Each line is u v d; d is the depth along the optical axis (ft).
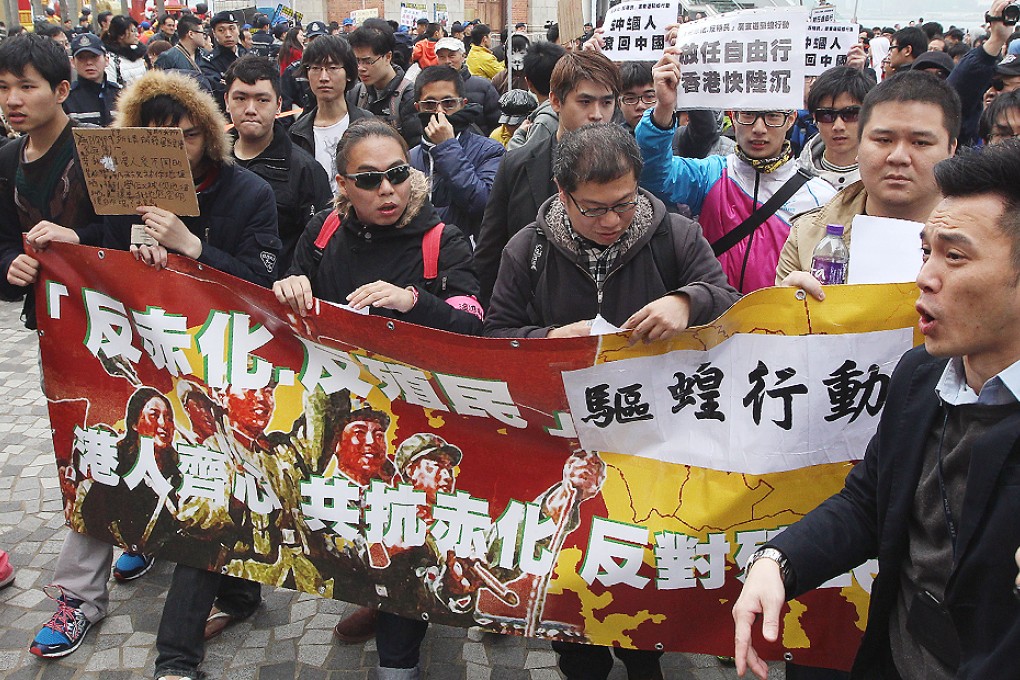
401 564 9.01
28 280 9.83
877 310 7.61
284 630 11.32
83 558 10.66
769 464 8.02
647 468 8.29
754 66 10.56
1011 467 5.02
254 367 9.30
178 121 10.00
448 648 10.99
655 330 7.77
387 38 20.11
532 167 11.91
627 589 8.37
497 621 8.75
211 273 9.22
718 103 10.90
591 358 8.07
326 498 9.21
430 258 9.87
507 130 18.40
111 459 10.04
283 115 21.54
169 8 65.10
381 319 8.52
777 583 6.12
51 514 13.79
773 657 8.21
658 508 8.24
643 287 8.79
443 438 8.80
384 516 9.05
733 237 11.19
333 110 17.39
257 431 9.35
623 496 8.33
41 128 11.03
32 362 20.06
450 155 14.37
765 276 10.96
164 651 9.34
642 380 8.09
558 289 9.02
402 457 8.94
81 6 80.38
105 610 11.09
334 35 17.24
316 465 9.21
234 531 9.58
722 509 8.12
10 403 17.81
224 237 10.74
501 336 9.07
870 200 8.52
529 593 8.60
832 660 8.15
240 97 13.60
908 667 5.94
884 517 6.12
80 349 9.93
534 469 8.57
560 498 8.50
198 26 33.60
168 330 9.52
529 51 16.89
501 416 8.55
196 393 9.55
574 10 20.56
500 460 8.67
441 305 9.29
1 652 10.72
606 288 8.84
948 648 5.56
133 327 9.66
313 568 9.34
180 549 9.78
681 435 8.18
